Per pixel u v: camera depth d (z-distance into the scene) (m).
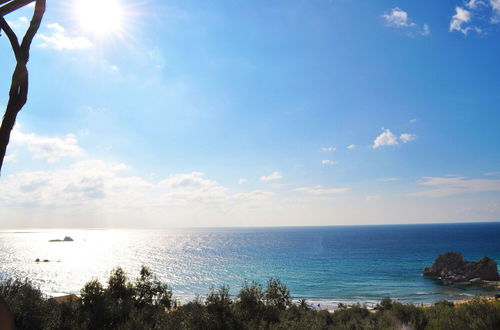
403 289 69.75
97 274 93.00
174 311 10.06
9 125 1.91
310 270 98.12
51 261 128.75
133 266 113.81
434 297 61.41
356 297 62.16
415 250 153.00
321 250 165.75
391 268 100.25
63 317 10.41
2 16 1.93
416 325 11.11
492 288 70.06
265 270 99.94
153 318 10.23
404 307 14.02
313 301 58.38
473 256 122.75
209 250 181.12
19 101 1.98
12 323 1.37
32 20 2.10
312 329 9.66
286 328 8.98
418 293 65.50
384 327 11.94
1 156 1.84
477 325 8.55
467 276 79.12
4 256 145.88
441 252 142.25
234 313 9.28
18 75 1.99
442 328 9.16
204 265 115.06
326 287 72.50
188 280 85.00
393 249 161.38
